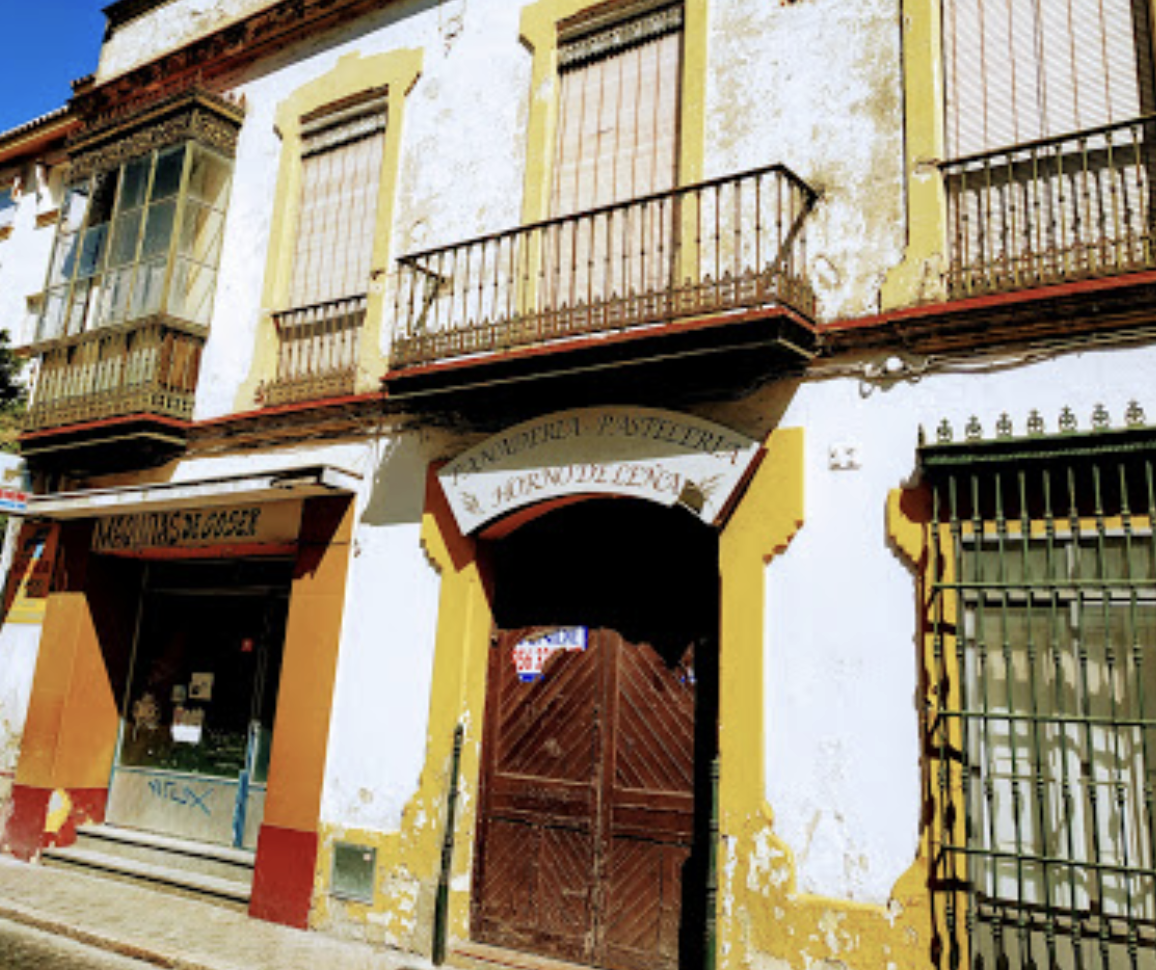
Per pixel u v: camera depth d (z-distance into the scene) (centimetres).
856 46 682
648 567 726
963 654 537
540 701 746
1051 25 629
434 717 750
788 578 618
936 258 613
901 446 596
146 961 693
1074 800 518
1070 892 500
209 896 836
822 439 625
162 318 968
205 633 998
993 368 578
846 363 626
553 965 670
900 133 649
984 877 532
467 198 861
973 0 657
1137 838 500
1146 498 523
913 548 576
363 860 752
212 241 1030
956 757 540
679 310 659
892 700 568
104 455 1030
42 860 956
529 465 727
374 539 824
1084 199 564
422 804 737
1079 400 548
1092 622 530
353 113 978
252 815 905
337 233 959
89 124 1238
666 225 746
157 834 962
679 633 701
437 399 767
